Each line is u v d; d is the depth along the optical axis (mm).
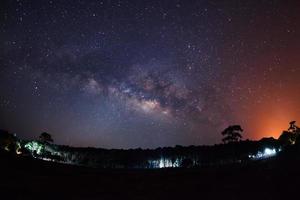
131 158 62000
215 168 52500
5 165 48156
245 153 58594
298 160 47406
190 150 61312
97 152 62969
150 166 61062
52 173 49375
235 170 49688
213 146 61406
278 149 58312
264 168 48000
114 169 55719
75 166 55438
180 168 54875
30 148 60094
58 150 62375
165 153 62156
